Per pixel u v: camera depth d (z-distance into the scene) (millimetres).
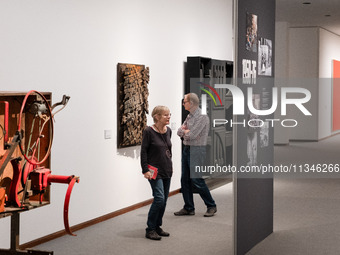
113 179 6512
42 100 3535
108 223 6172
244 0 4762
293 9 13422
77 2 5691
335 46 19094
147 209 7020
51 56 5281
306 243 5375
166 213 6730
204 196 6562
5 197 3283
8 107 3289
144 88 7062
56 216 5461
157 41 7547
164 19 7738
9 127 3408
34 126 3617
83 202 5922
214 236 5574
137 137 6930
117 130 6578
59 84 5418
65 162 5570
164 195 5406
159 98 7645
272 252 5047
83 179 5902
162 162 5246
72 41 5621
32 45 4996
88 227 5965
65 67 5512
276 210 7062
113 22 6426
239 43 4656
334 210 7047
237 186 4699
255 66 5090
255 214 5234
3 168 3066
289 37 16969
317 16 14672
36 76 5062
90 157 6016
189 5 8570
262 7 5301
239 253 4789
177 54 8180
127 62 6770
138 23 7016
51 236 5383
